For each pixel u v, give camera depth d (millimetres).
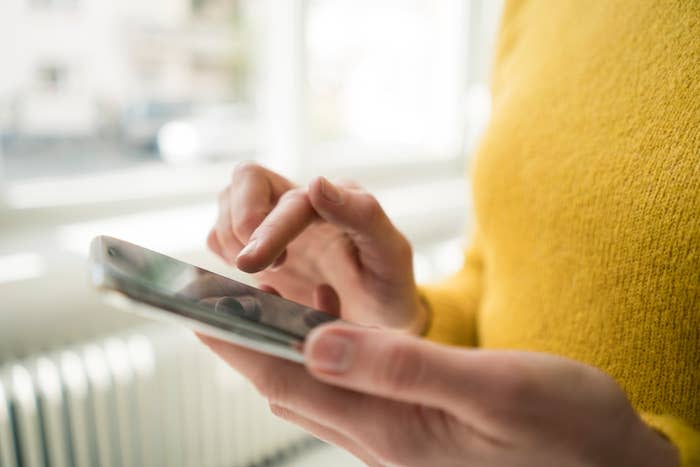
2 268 1026
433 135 2170
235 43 1580
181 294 229
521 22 572
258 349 228
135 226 1292
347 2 1742
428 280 1434
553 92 448
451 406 203
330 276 469
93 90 1362
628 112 381
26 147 1277
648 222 348
